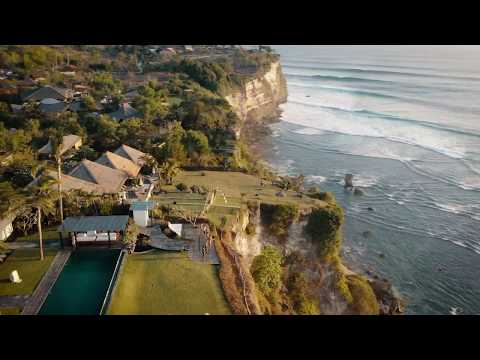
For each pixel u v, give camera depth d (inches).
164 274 1774.1
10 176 2433.6
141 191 2517.2
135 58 6934.1
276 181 3403.1
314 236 2534.5
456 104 6264.8
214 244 2014.0
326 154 4692.4
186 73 5885.8
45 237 2030.0
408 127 5403.5
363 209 3440.0
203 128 3961.6
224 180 3142.2
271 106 6835.6
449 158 4382.4
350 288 2396.7
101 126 3334.2
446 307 2406.5
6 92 4180.6
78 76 5162.4
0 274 1745.8
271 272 2086.6
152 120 3690.9
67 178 2327.8
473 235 3063.5
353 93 7504.9
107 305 1553.9
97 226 1918.1
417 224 3216.0
